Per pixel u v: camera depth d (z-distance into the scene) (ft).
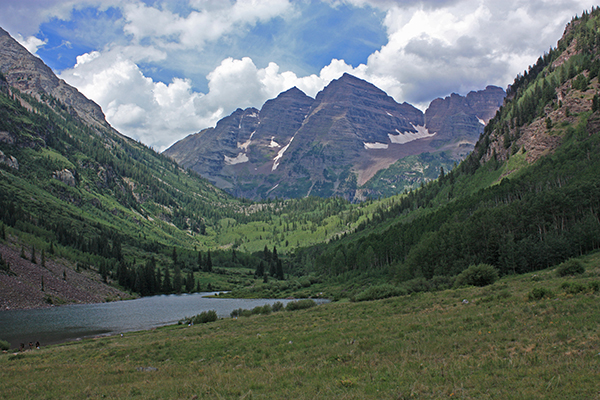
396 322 130.72
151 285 611.88
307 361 89.51
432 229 520.42
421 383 61.11
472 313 122.93
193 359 112.37
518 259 319.47
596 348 67.10
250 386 70.79
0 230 542.16
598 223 321.52
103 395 74.79
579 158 568.00
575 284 125.18
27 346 208.23
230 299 507.71
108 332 255.09
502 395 52.75
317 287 552.82
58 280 479.41
